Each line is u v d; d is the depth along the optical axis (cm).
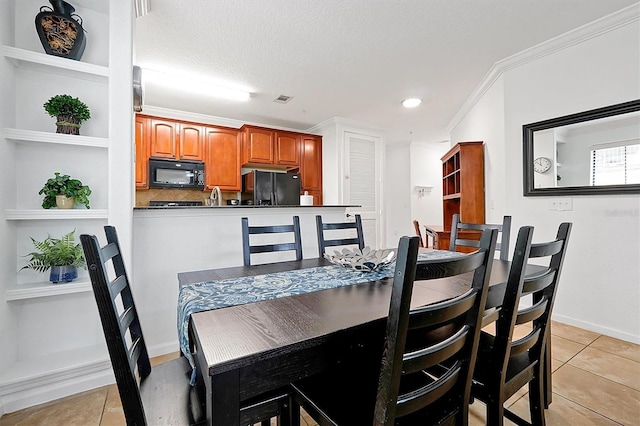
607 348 213
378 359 102
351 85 344
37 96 177
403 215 651
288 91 360
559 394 164
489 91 336
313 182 507
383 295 117
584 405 155
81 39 178
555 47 255
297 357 82
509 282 102
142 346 113
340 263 171
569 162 251
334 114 450
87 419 147
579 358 200
